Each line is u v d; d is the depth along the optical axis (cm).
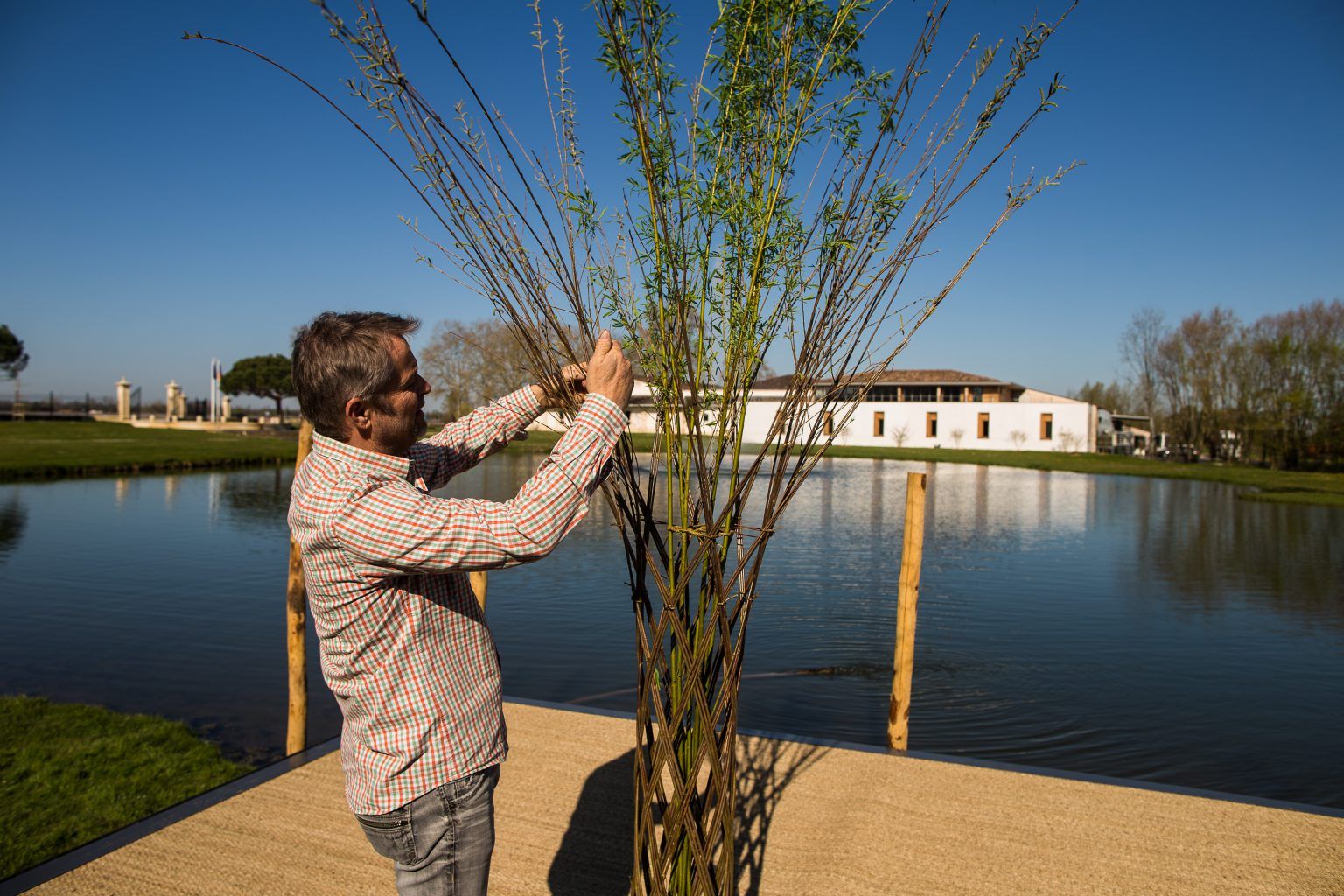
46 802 404
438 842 149
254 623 782
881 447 5338
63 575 1015
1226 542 1507
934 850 291
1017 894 265
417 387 156
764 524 171
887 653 753
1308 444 3953
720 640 171
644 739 185
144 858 275
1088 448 5003
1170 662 734
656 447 173
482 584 449
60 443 3216
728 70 162
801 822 310
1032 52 154
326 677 151
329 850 283
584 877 273
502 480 2417
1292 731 573
